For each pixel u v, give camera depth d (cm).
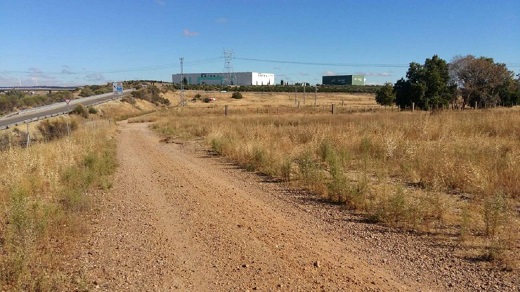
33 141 2361
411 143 1331
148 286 495
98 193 1037
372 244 631
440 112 2872
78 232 691
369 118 2805
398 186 796
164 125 4141
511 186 863
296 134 1930
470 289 474
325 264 559
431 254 580
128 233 704
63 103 7325
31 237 583
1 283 475
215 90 17288
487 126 1758
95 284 499
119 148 2259
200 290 485
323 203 881
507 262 532
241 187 1080
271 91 17275
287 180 1120
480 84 5356
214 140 1977
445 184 957
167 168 1458
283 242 649
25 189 902
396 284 494
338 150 1375
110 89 13212
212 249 621
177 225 748
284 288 488
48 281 484
